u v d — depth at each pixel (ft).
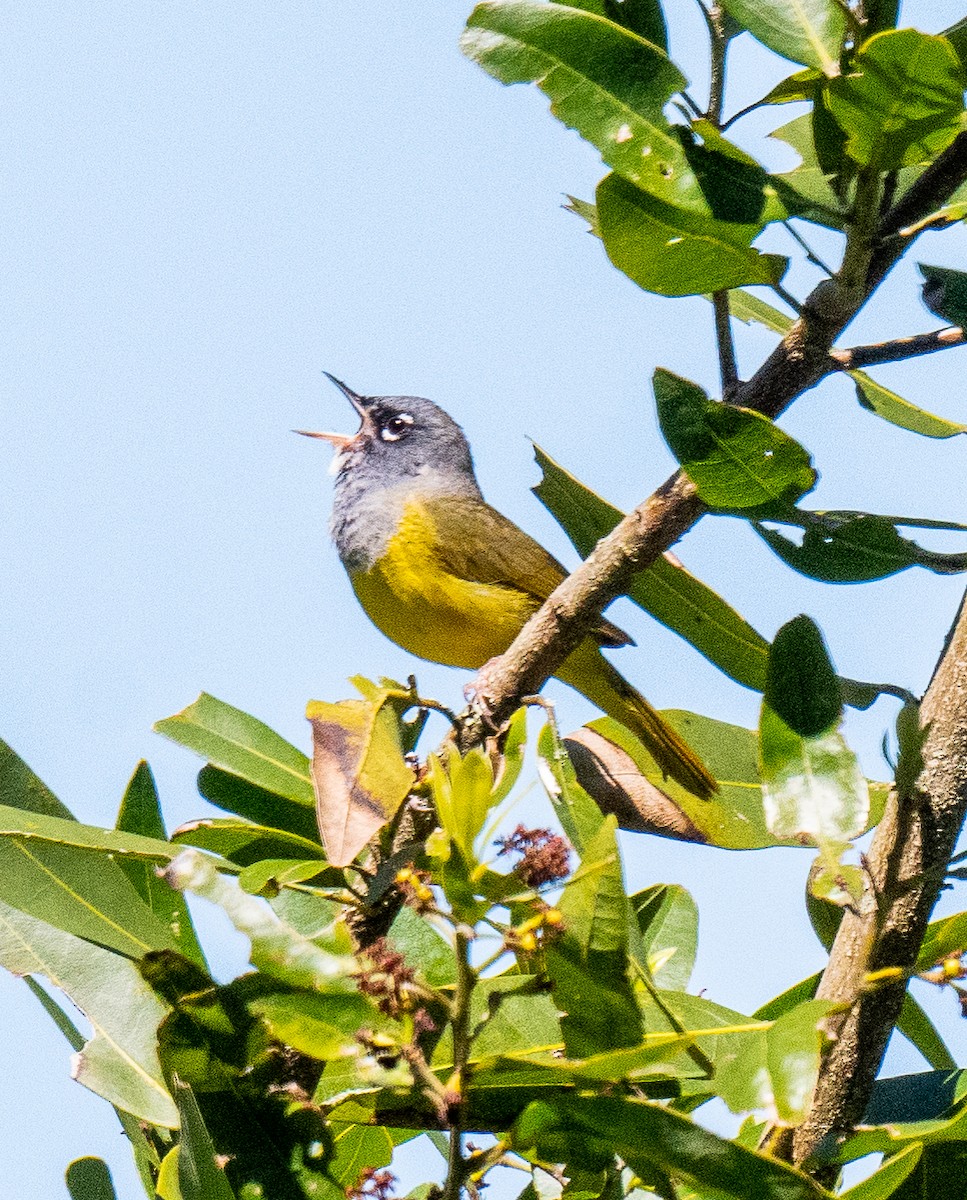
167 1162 18.70
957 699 19.85
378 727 19.81
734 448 20.93
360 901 19.85
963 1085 20.43
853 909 18.95
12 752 21.27
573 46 21.02
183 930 22.62
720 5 21.70
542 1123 16.14
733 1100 15.83
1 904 21.24
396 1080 16.51
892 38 18.56
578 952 16.15
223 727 24.12
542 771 20.86
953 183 21.44
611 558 22.88
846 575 23.00
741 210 20.68
